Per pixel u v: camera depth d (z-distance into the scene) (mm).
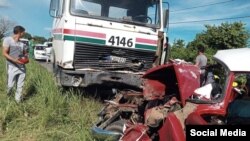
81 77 8430
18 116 7395
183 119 4637
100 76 8461
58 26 9031
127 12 8914
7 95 8391
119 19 8789
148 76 5984
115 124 5910
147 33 9023
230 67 4570
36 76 10070
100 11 8641
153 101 5832
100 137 5797
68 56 8328
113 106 6309
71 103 7914
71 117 7387
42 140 6406
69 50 8320
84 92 8844
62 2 8680
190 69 5215
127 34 8797
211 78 5043
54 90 8234
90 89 8906
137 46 8898
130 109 6168
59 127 6934
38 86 9039
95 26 8500
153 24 9164
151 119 5172
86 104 8219
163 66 5578
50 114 7199
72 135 6480
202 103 4664
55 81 8969
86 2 8500
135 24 8953
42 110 7391
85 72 8375
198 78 5145
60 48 8625
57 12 9164
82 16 8430
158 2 9242
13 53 8188
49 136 6590
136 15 9000
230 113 4688
